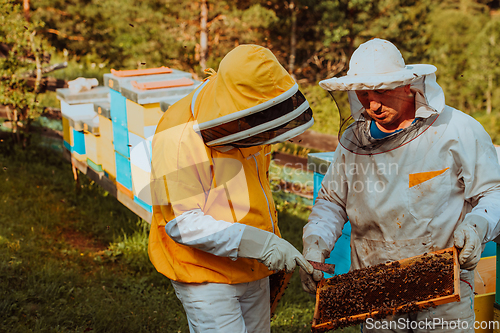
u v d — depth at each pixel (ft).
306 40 45.34
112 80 12.00
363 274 6.03
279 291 7.60
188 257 6.38
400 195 6.15
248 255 5.90
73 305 10.65
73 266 12.66
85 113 15.94
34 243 13.41
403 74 5.41
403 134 5.94
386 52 5.79
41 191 17.52
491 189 5.96
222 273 6.33
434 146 5.91
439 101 5.74
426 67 5.77
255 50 5.49
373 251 6.65
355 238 6.95
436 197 6.04
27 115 21.88
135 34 39.93
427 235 6.19
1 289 10.57
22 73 22.21
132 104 11.24
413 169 6.03
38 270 11.73
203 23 37.76
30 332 9.21
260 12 37.35
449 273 5.53
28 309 10.14
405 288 5.74
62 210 16.35
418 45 46.06
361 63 5.85
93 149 14.62
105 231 15.20
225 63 5.58
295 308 11.78
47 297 10.73
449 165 5.96
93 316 10.16
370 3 40.75
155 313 10.74
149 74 12.92
